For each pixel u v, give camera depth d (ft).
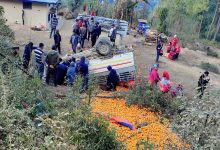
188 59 83.92
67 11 110.22
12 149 15.57
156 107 40.57
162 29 120.06
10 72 27.17
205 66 78.13
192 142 21.22
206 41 153.69
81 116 21.79
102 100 41.32
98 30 67.31
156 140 31.71
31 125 18.04
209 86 22.95
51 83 44.62
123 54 50.37
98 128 22.40
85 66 43.19
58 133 17.39
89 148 20.39
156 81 46.70
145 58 72.28
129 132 33.14
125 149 23.84
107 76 47.55
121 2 106.93
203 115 20.48
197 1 157.99
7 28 53.31
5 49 38.01
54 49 46.98
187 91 54.90
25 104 23.57
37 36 76.89
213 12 189.98
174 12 155.02
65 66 45.09
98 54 51.13
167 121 37.42
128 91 43.65
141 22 110.52
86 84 40.22
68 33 85.87
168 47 78.64
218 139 19.19
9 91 21.27
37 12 85.71
